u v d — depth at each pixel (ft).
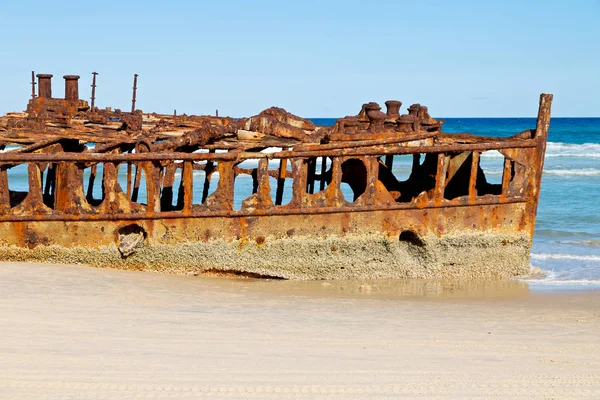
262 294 46.96
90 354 27.84
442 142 63.72
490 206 55.36
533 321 40.32
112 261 51.24
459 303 46.37
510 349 32.32
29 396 22.79
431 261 54.80
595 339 35.22
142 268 51.83
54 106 62.54
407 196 68.80
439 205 54.29
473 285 53.42
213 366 26.99
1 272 45.34
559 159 218.18
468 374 27.37
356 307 43.37
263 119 58.59
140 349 29.04
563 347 33.12
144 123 67.26
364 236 53.52
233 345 30.66
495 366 28.86
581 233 81.87
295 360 28.45
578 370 28.66
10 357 26.86
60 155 49.08
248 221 52.01
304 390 24.56
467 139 62.49
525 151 55.42
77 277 45.98
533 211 56.13
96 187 131.95
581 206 106.01
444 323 38.63
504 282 54.85
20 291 39.88
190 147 60.34
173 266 51.93
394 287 51.96
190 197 51.21
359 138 55.31
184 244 51.52
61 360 26.78
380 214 53.62
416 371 27.53
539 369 28.66
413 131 56.85
